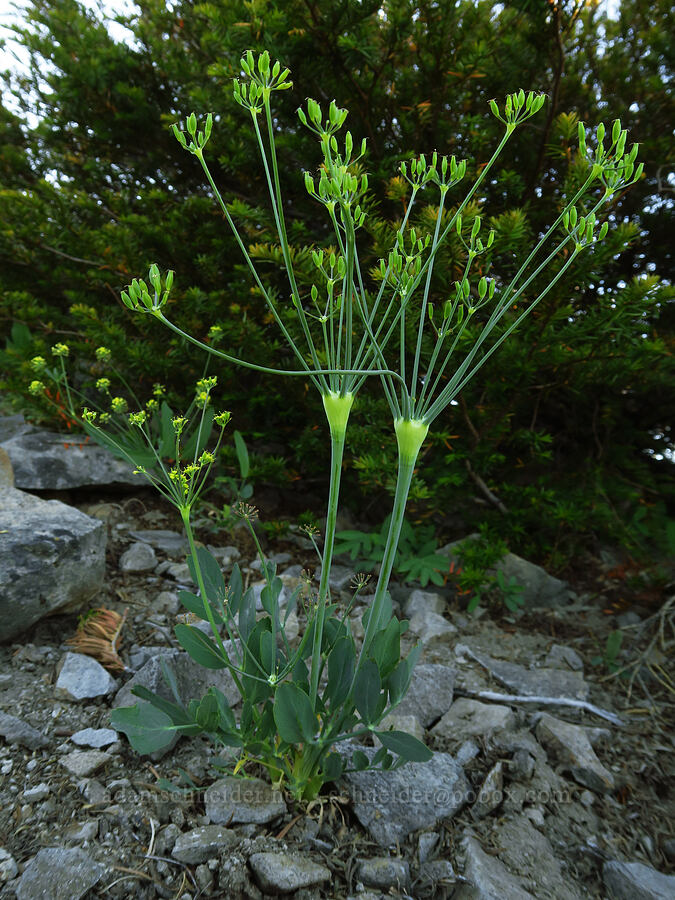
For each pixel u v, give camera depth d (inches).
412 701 17.2
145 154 29.7
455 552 23.4
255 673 12.7
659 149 23.4
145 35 28.3
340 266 9.9
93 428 17.7
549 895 12.3
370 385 25.3
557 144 21.8
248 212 21.4
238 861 11.8
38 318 27.6
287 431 28.2
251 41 21.0
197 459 18.1
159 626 19.3
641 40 25.8
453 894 11.9
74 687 15.8
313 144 23.5
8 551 17.1
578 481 27.2
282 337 25.6
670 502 29.1
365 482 23.3
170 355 25.3
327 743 12.2
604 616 23.8
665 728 17.8
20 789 13.2
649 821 14.6
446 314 10.8
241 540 25.4
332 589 23.0
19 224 26.9
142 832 12.5
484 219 22.2
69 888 11.1
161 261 26.7
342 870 12.2
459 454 23.0
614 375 21.8
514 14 23.3
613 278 26.3
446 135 24.4
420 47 22.4
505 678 19.1
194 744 14.9
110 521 25.1
